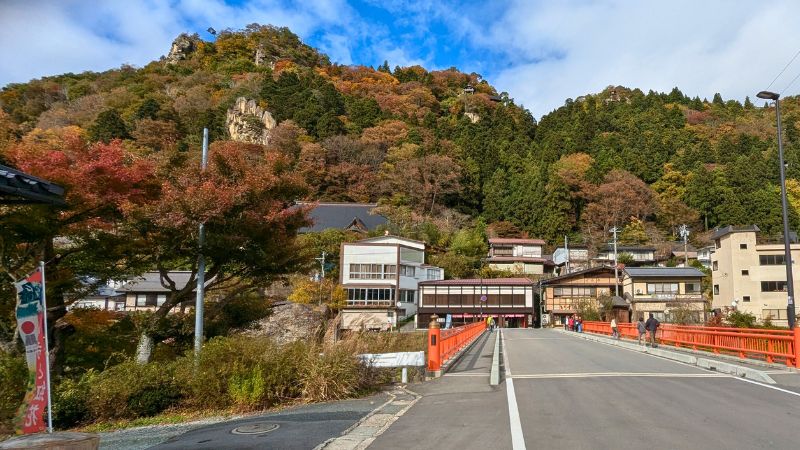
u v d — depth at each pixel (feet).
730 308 137.59
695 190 260.42
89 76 375.45
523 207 259.80
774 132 335.67
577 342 88.74
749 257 147.64
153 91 334.24
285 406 32.89
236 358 34.04
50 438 14.26
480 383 38.42
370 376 37.78
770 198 231.71
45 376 19.62
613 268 186.80
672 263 227.61
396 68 474.08
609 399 30.07
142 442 24.16
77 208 42.55
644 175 284.82
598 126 351.05
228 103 322.96
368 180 258.98
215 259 50.29
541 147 324.39
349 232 202.49
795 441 20.08
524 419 24.80
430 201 257.34
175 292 54.39
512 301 185.88
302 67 416.05
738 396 30.81
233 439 22.50
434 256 212.84
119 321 59.26
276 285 157.07
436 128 331.57
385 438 21.90
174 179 47.06
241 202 46.52
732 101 434.30
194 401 33.35
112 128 234.58
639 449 19.04
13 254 45.27
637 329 83.97
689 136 335.88
